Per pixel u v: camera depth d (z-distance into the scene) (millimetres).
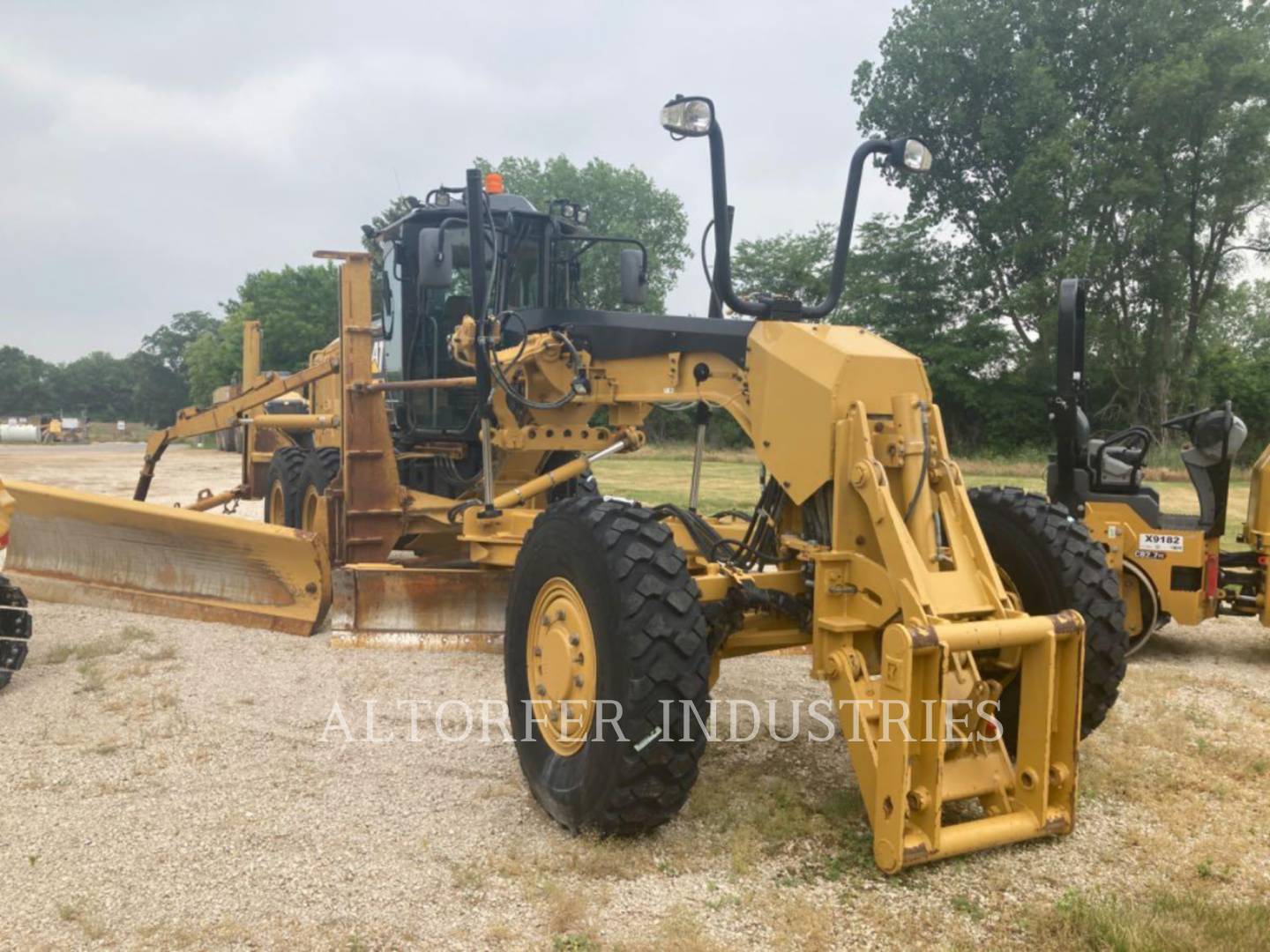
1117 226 32156
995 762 3498
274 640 6113
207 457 31047
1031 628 3299
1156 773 4215
